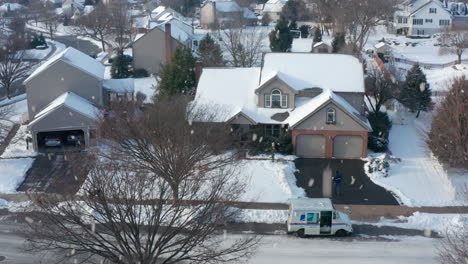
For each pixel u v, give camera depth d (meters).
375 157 145.88
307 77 160.00
